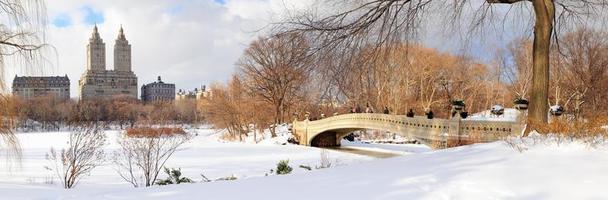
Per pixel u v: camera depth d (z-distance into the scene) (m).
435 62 49.34
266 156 29.14
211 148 35.03
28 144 41.06
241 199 5.88
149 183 13.40
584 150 7.88
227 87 56.94
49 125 76.56
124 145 27.53
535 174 6.24
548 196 5.30
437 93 54.62
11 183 11.64
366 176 6.97
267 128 52.94
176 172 13.83
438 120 24.45
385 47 14.20
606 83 34.66
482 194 5.52
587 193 5.30
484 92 57.44
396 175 6.87
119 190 6.89
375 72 14.30
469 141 20.92
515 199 5.28
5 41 10.93
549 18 13.03
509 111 40.59
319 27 13.59
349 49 13.75
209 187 6.79
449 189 5.79
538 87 12.98
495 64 55.41
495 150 8.77
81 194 6.84
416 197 5.54
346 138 49.78
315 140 42.75
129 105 102.75
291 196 5.92
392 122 30.47
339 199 5.64
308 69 13.87
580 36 33.38
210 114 57.31
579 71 35.31
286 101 52.06
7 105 11.29
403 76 43.56
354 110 36.44
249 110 53.12
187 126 93.75
